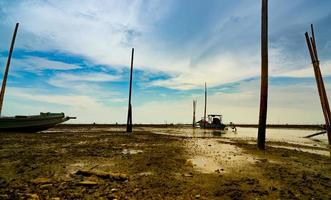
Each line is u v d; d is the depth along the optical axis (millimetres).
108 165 8555
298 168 8898
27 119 26250
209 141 20500
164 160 9812
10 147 13391
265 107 14859
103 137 22062
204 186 6102
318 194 5672
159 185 6098
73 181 6273
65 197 4984
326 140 28531
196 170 8078
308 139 29797
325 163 10383
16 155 10484
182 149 13805
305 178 7234
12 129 25469
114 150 12766
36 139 18609
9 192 5207
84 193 5297
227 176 7270
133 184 6141
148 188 5824
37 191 5355
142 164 8836
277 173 7848
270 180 6887
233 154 12258
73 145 14844
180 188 5879
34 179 6359
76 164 8609
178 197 5207
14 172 7258
